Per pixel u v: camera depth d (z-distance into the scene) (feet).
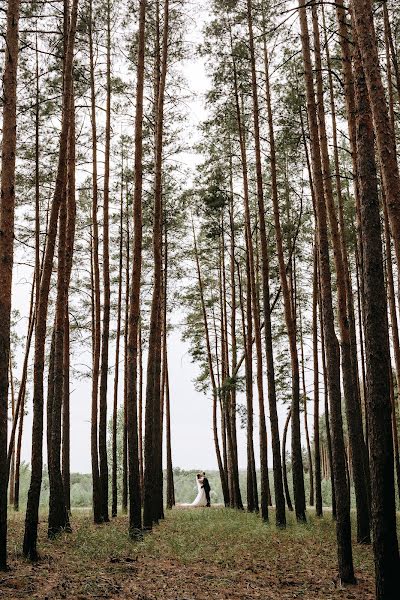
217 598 22.54
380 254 19.97
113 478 59.16
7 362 26.71
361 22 21.91
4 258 27.09
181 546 33.06
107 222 53.88
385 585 17.66
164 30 49.03
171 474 81.87
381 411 18.69
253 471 63.10
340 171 57.36
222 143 63.67
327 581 26.08
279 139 53.78
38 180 56.59
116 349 68.39
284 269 50.93
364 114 21.39
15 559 28.60
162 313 73.61
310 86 34.91
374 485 18.43
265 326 47.98
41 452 30.55
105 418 51.16
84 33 51.62
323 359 57.47
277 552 33.30
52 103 52.60
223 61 55.11
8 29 28.81
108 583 23.89
